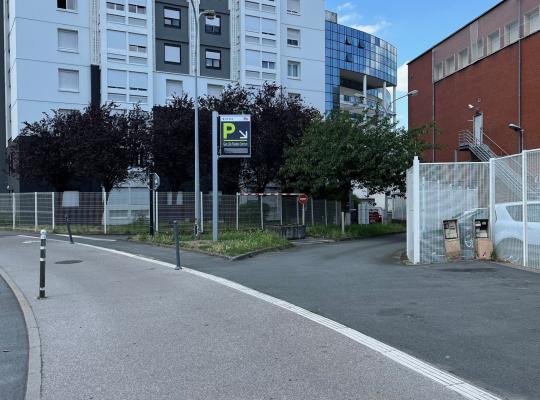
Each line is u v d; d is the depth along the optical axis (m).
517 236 13.00
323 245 22.34
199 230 22.34
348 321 7.51
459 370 5.38
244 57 43.62
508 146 38.75
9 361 5.99
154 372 5.46
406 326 7.16
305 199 27.86
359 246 21.70
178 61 41.25
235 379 5.20
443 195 14.10
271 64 44.97
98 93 38.00
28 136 30.08
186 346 6.41
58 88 36.97
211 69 42.81
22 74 35.97
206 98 35.50
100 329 7.30
